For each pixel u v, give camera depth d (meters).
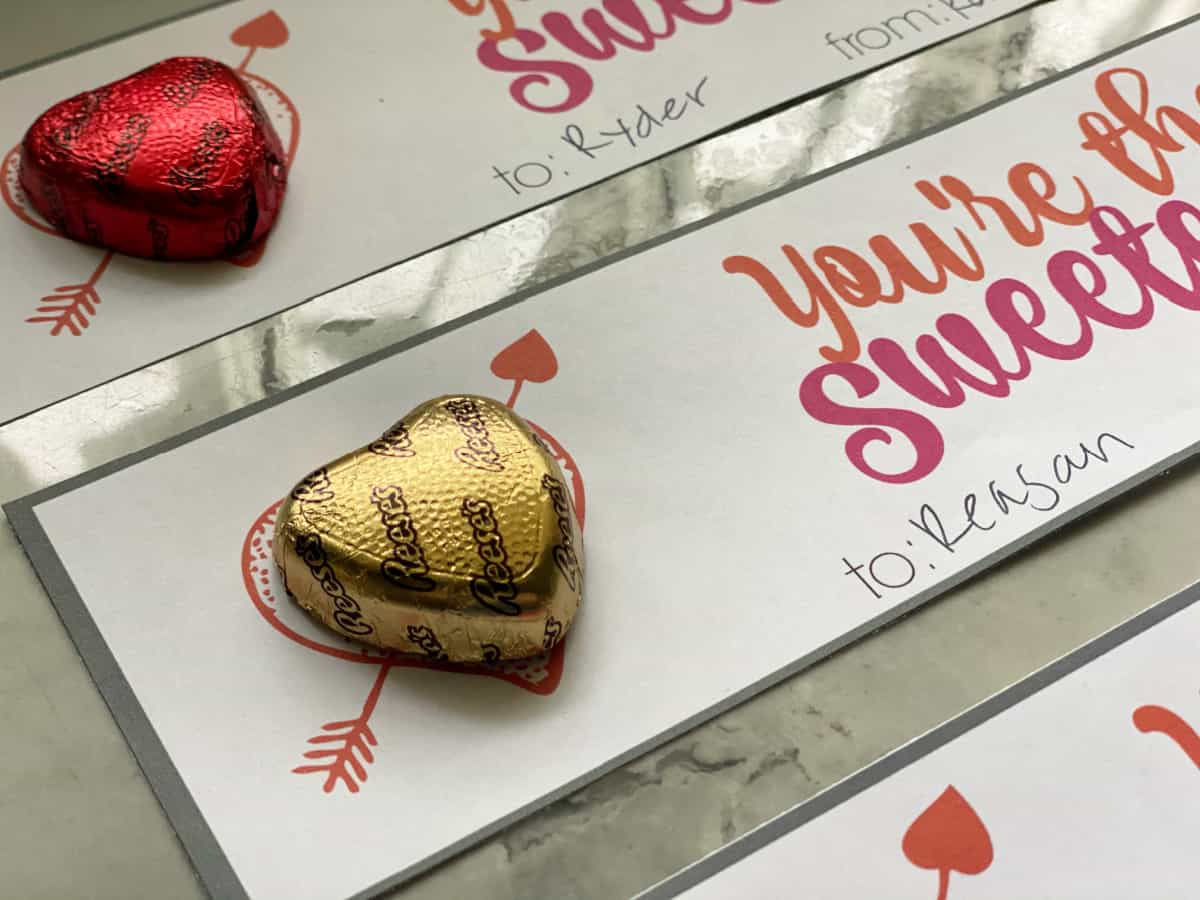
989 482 0.18
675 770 0.16
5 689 0.16
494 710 0.16
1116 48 0.22
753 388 0.18
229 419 0.18
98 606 0.16
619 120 0.21
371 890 0.15
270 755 0.16
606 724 0.16
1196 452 0.18
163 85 0.19
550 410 0.18
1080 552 0.17
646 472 0.17
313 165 0.20
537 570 0.15
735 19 0.22
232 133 0.18
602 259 0.19
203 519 0.17
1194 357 0.19
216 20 0.21
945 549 0.17
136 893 0.15
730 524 0.17
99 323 0.18
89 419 0.18
